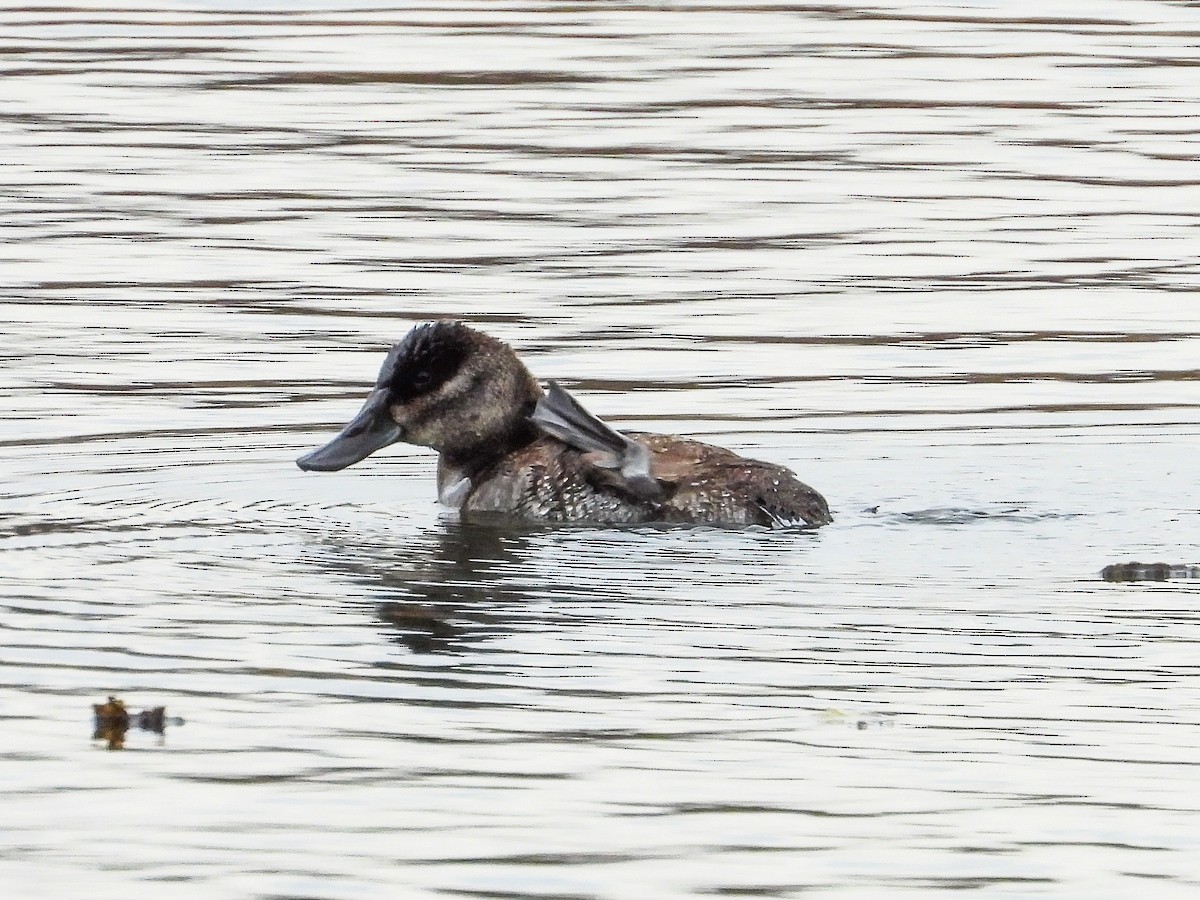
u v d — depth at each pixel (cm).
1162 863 800
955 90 2714
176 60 2841
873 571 1192
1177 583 1172
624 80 2756
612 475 1329
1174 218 2222
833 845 812
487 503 1362
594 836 818
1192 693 980
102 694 977
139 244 2102
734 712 954
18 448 1514
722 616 1103
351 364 1755
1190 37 3011
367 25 3055
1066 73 2806
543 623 1092
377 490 1435
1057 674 1007
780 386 1700
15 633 1072
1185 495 1393
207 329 1847
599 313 1902
